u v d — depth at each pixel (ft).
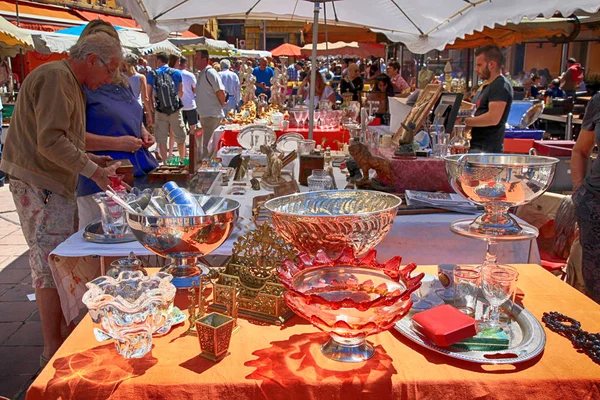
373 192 5.57
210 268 5.38
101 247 6.50
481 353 3.75
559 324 4.25
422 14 16.28
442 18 16.21
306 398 3.45
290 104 25.59
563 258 9.60
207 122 25.07
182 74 31.01
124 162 9.04
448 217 7.43
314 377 3.51
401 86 26.11
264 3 15.88
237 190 9.49
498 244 7.38
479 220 5.23
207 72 24.43
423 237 7.27
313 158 10.00
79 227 8.83
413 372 3.58
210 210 5.83
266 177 10.02
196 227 4.87
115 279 4.42
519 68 38.86
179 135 27.73
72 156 7.68
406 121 10.96
